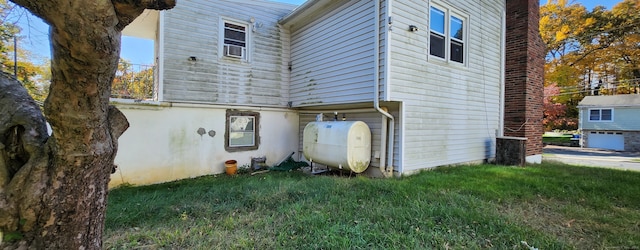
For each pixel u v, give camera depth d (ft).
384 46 17.90
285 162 27.37
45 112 4.56
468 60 23.67
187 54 22.54
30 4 3.63
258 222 11.07
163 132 21.52
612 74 72.95
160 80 21.34
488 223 10.52
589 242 9.32
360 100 19.54
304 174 23.13
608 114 64.54
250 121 26.03
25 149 4.99
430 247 8.80
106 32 4.02
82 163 5.09
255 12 25.85
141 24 25.99
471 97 24.14
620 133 62.08
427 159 20.85
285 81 27.66
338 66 21.47
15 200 4.80
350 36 20.38
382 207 12.39
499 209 12.39
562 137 85.71
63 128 4.67
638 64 67.36
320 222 10.76
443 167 21.66
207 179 21.27
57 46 3.95
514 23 26.40
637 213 11.92
